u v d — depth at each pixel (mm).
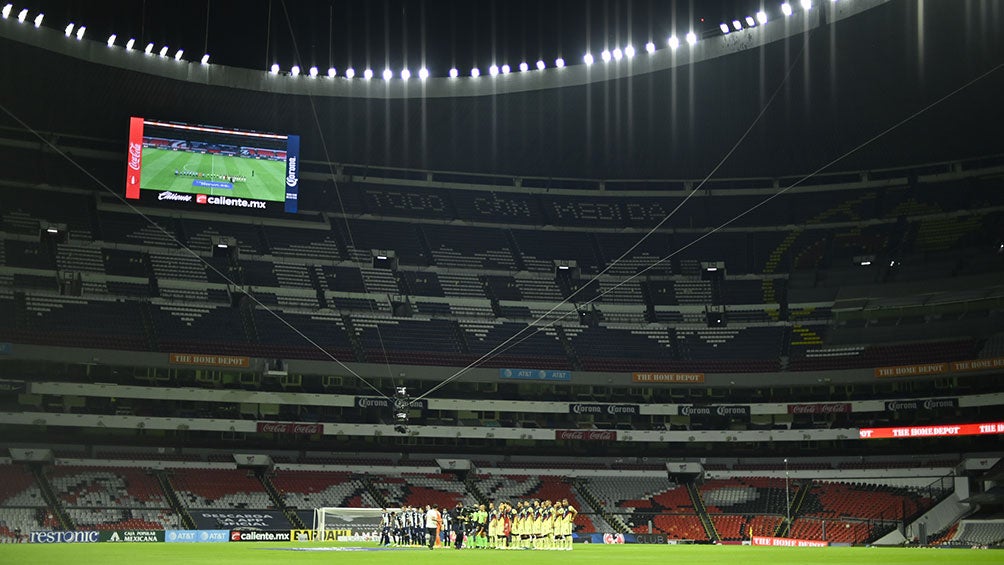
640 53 66875
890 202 85000
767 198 88250
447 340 76125
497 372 74062
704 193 89438
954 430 68125
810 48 61406
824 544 62875
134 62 67875
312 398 70188
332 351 72500
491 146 83125
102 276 72000
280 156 77625
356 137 81188
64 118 75938
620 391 77688
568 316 80438
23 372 66125
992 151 82250
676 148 82438
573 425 76125
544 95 71688
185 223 79500
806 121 75500
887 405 71438
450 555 34688
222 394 68375
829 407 72625
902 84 67625
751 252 84875
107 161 79125
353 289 78500
